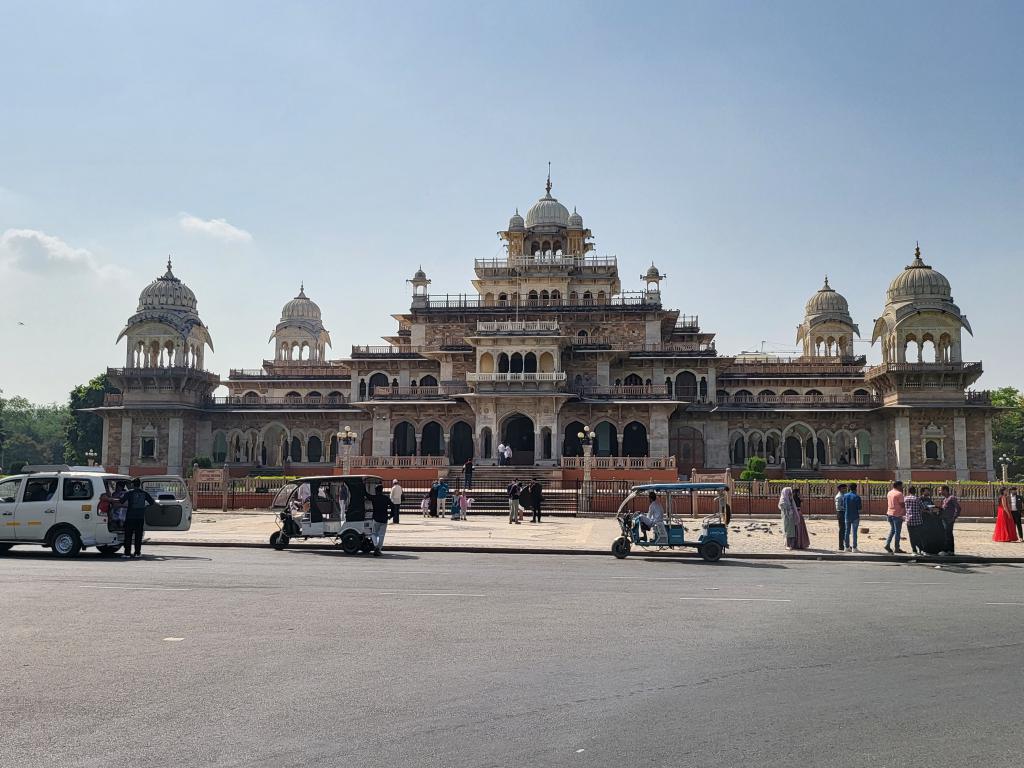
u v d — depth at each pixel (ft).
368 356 286.05
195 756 31.22
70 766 30.19
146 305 297.12
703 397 280.10
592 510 174.09
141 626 54.34
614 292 312.09
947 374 258.37
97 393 368.89
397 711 36.76
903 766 30.76
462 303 286.66
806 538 114.52
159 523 114.21
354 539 104.53
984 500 171.32
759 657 47.55
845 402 277.03
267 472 284.41
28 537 95.20
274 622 56.13
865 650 49.60
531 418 253.24
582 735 33.81
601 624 56.95
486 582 78.13
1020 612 63.21
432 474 226.79
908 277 267.80
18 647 48.34
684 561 101.86
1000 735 34.30
